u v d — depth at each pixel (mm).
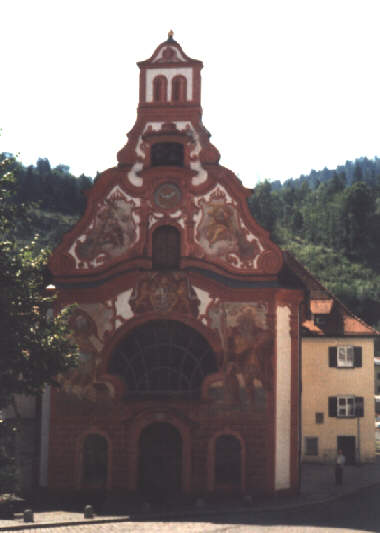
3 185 27219
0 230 27203
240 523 28266
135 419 35031
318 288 50031
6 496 34469
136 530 26297
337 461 38875
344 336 47344
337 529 26922
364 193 193250
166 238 36062
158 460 35219
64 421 35594
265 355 34688
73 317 35844
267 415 34500
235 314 35000
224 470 34625
